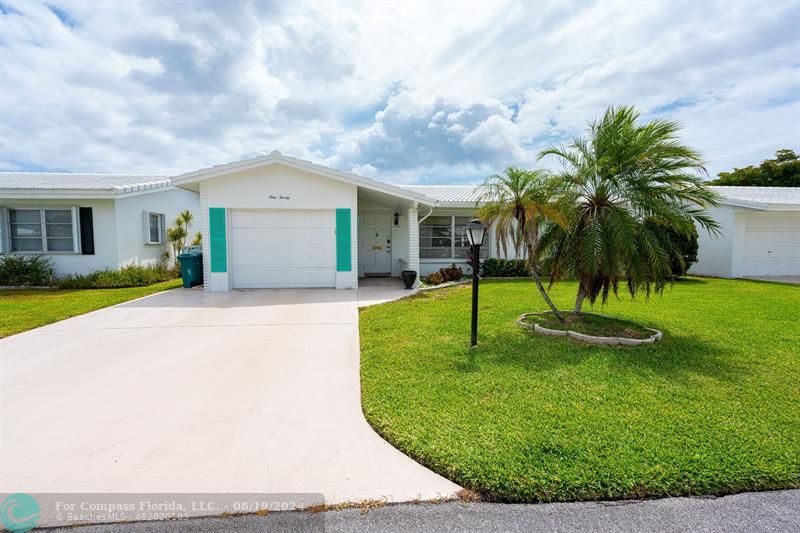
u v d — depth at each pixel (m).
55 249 12.31
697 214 5.81
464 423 3.18
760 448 2.78
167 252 15.46
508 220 6.36
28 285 11.60
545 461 2.62
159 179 14.84
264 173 10.46
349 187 10.73
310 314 7.60
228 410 3.52
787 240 14.25
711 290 10.46
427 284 12.03
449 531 2.10
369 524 2.15
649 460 2.63
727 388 3.87
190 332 6.28
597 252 5.49
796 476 2.48
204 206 10.32
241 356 5.07
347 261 10.90
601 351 5.04
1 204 11.80
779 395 3.69
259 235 10.73
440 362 4.67
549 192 6.07
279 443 2.97
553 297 9.41
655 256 5.42
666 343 5.39
